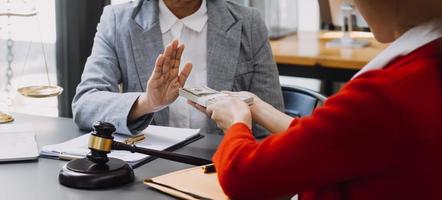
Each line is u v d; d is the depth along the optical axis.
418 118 0.86
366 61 2.86
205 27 1.95
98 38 1.95
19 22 2.27
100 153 1.27
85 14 2.58
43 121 1.79
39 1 2.41
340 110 0.90
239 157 1.00
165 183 1.23
